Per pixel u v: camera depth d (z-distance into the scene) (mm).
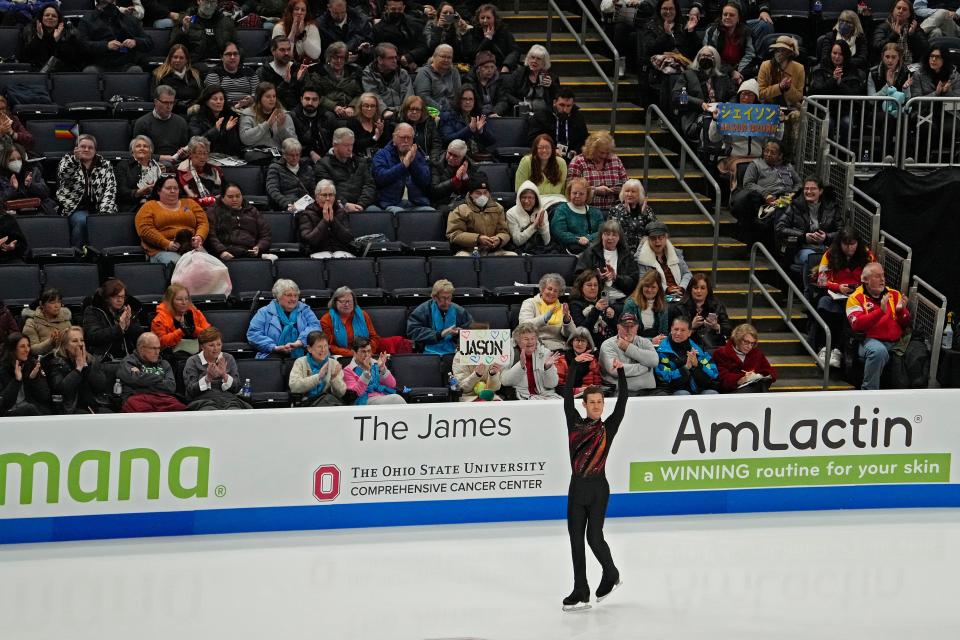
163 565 28281
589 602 26125
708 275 41750
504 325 36719
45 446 29375
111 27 42156
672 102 44656
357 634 24281
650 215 39906
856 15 45250
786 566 28922
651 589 27250
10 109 39469
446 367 35250
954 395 33406
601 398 26094
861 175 43312
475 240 38594
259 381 33781
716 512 32812
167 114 39031
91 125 39406
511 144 42969
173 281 35031
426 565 28609
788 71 44250
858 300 38250
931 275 41156
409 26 44531
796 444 32906
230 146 40125
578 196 39281
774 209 40969
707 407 32438
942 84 44406
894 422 33281
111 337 32938
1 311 32375
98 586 26875
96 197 37312
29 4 43281
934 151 44312
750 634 24703
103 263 36250
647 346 35250
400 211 39219
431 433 31234
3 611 25344
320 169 39594
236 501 30453
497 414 31531
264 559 28812
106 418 29609
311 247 37875
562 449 31984
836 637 24672
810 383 39219
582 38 47312
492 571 28266
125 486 29859
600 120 46594
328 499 30875
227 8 45156
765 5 48438
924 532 31656
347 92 41812
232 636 24125
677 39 46469
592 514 26078
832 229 40906
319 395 33031
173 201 36594
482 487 31656
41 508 29531
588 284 36531
